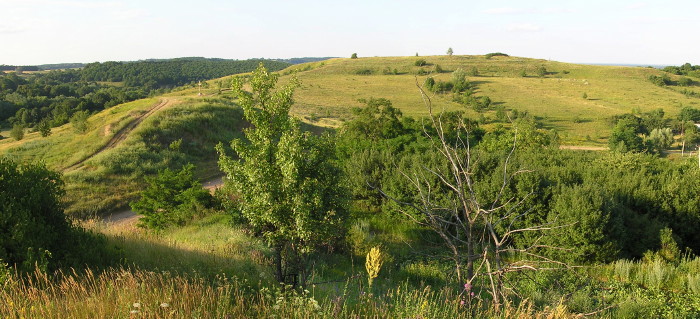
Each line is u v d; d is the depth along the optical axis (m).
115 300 5.11
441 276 10.41
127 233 11.59
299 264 7.30
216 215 16.97
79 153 31.47
